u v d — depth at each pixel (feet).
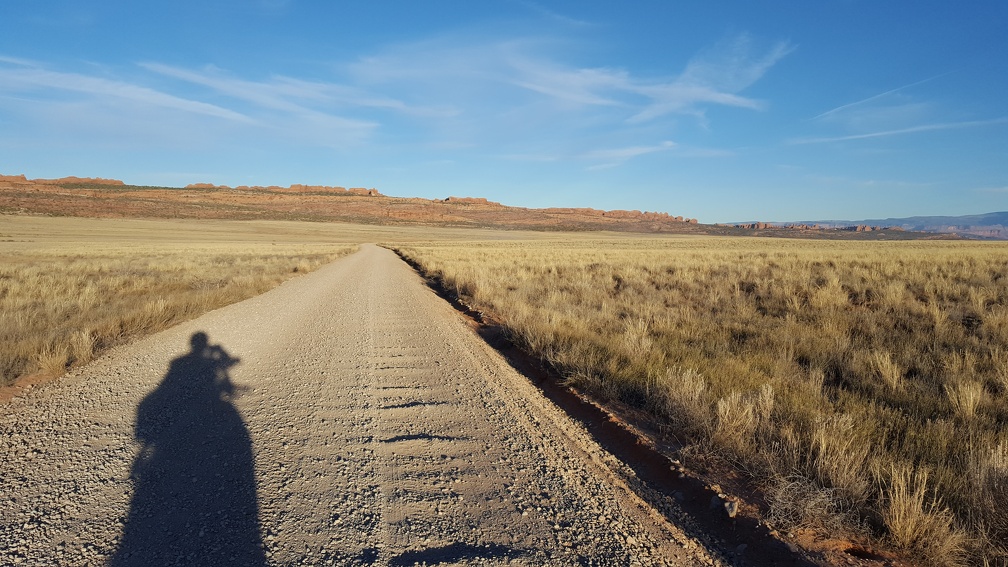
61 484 11.60
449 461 13.79
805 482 11.40
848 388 19.12
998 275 51.98
